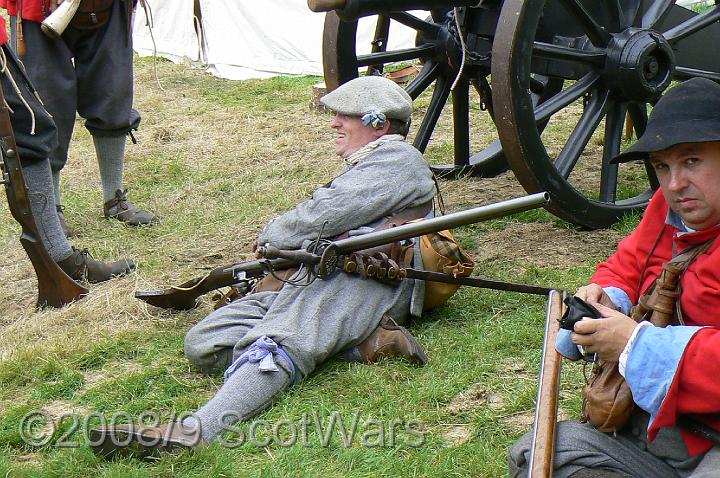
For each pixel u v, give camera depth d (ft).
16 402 11.20
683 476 6.50
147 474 9.08
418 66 24.38
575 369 10.71
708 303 6.41
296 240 11.41
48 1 15.80
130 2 16.78
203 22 28.81
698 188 6.32
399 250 11.43
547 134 20.85
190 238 16.44
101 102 16.75
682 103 6.31
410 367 11.00
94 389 11.22
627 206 14.98
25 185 13.38
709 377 6.09
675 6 15.98
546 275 13.34
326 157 20.42
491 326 11.93
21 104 13.57
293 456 9.37
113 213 17.35
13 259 16.14
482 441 9.48
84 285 14.38
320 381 10.72
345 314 10.91
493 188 17.62
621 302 7.20
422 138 17.10
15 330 13.10
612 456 6.57
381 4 13.15
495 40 13.12
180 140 22.39
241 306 11.26
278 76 27.94
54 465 9.43
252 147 21.39
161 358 11.91
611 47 14.33
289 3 28.14
